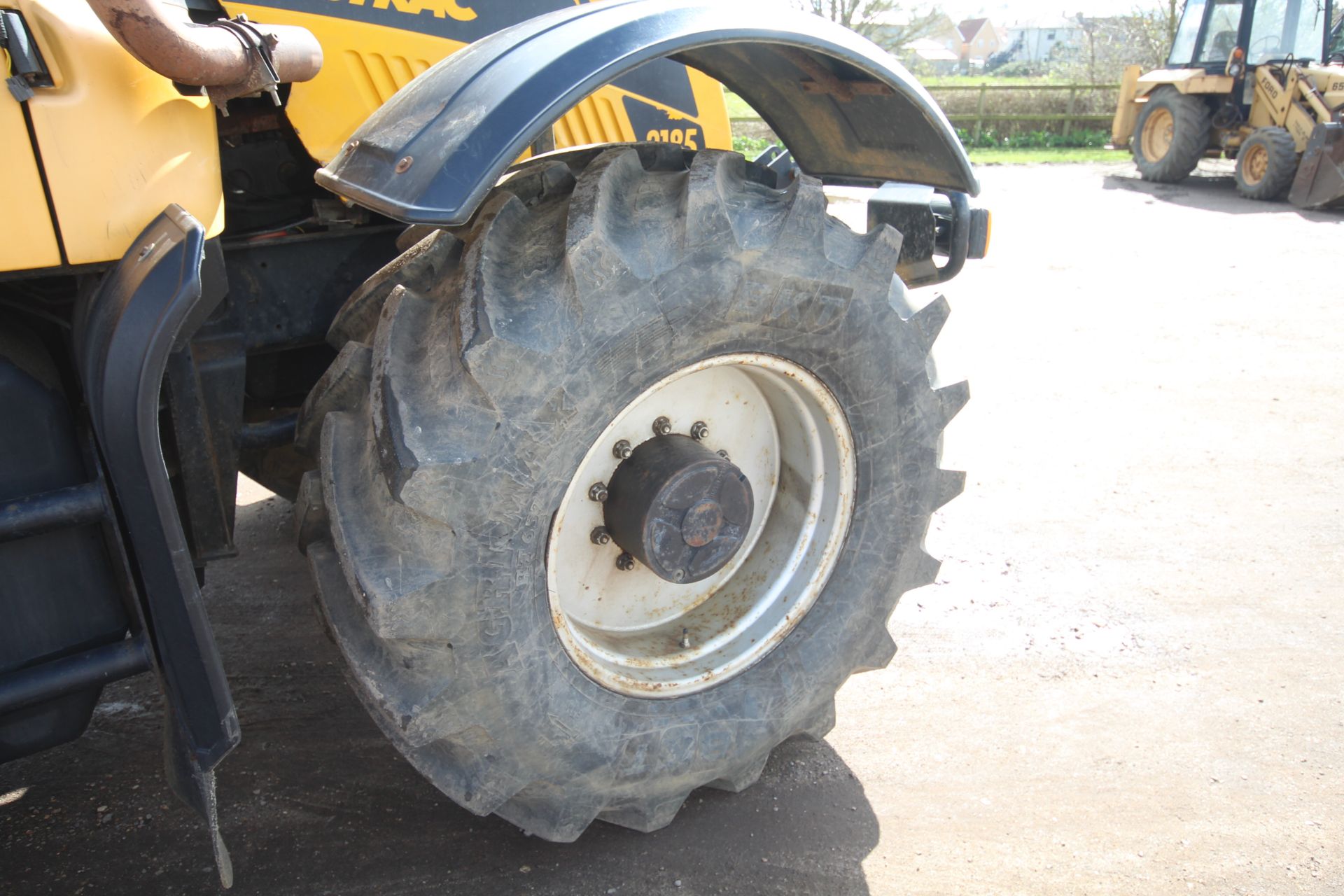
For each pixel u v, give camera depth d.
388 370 1.74
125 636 1.74
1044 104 20.86
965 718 2.78
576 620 2.22
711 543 2.14
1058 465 4.35
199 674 1.64
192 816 2.33
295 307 2.44
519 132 1.59
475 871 2.20
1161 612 3.28
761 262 1.89
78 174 1.52
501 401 1.69
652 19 1.71
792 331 2.00
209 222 1.68
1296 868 2.25
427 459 1.65
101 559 1.70
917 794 2.49
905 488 2.34
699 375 2.17
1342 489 4.12
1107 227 10.15
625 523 2.10
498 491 1.74
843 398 2.17
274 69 1.68
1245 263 8.38
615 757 2.06
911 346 2.21
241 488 4.08
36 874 2.15
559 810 2.08
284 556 3.55
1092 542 3.71
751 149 14.78
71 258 1.55
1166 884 2.21
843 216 9.16
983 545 3.69
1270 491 4.11
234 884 2.14
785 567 2.34
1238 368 5.63
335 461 1.78
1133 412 4.96
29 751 1.72
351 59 2.34
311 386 2.74
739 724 2.23
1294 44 12.16
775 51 2.08
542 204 1.96
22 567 1.64
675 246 1.80
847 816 2.41
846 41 1.91
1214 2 13.05
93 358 1.51
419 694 1.80
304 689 2.83
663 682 2.15
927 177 2.30
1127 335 6.26
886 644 2.48
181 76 1.51
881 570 2.38
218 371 2.14
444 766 1.95
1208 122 12.94
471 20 2.46
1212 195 12.60
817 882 2.21
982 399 5.14
